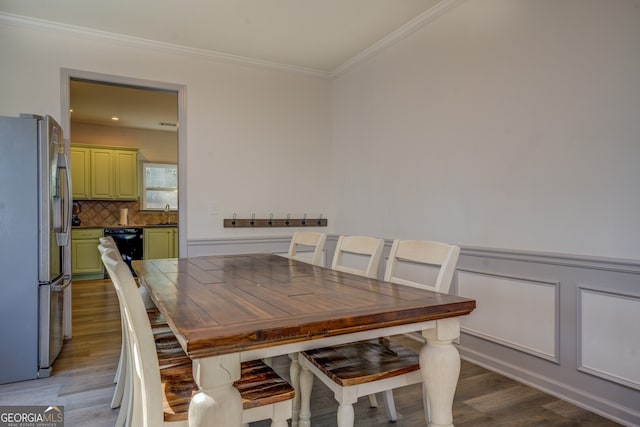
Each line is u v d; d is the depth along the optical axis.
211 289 1.54
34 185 2.39
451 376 1.31
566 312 2.09
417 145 3.11
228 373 1.00
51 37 3.08
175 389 1.27
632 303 1.83
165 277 1.83
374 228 3.62
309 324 1.05
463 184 2.71
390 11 2.88
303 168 4.13
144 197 6.91
